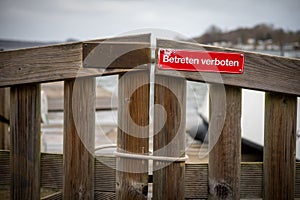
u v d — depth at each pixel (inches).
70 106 81.3
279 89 80.3
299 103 131.3
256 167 84.1
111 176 83.0
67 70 78.1
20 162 82.6
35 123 81.8
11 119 82.0
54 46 78.0
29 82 79.0
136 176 81.0
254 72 79.3
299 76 80.4
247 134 174.4
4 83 79.4
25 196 83.0
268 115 83.8
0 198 86.8
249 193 84.3
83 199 82.6
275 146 83.8
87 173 82.4
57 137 205.2
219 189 82.4
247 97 175.0
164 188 81.3
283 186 84.2
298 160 131.1
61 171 83.7
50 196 82.9
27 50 78.5
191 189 83.0
